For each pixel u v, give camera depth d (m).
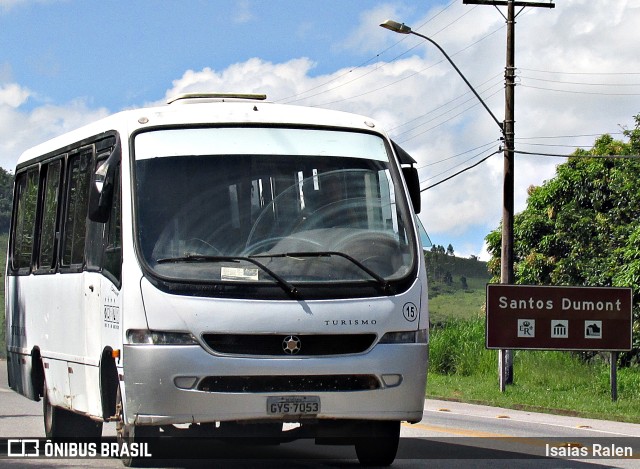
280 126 11.52
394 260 11.03
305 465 11.97
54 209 14.19
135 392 10.37
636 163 38.53
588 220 38.72
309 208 11.10
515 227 40.81
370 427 11.29
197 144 11.23
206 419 10.26
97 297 11.71
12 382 16.44
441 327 37.28
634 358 33.50
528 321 25.91
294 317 10.43
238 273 10.49
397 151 12.05
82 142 13.06
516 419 20.88
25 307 15.40
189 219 10.83
